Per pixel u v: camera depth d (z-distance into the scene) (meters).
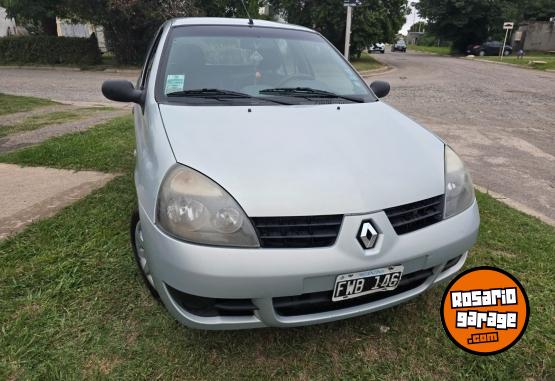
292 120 2.19
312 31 3.39
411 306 2.30
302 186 1.70
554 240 3.04
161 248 1.69
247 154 1.83
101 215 3.17
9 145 5.21
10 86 11.66
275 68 2.82
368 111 2.47
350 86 2.87
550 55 33.53
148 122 2.22
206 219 1.64
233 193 1.66
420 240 1.78
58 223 3.03
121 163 4.44
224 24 3.06
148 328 2.06
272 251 1.61
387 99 10.22
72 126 6.30
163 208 1.71
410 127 2.37
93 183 3.88
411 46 63.88
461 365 1.92
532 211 3.68
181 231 1.65
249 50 2.87
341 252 1.64
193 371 1.83
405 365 1.91
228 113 2.22
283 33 3.15
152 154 1.96
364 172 1.82
